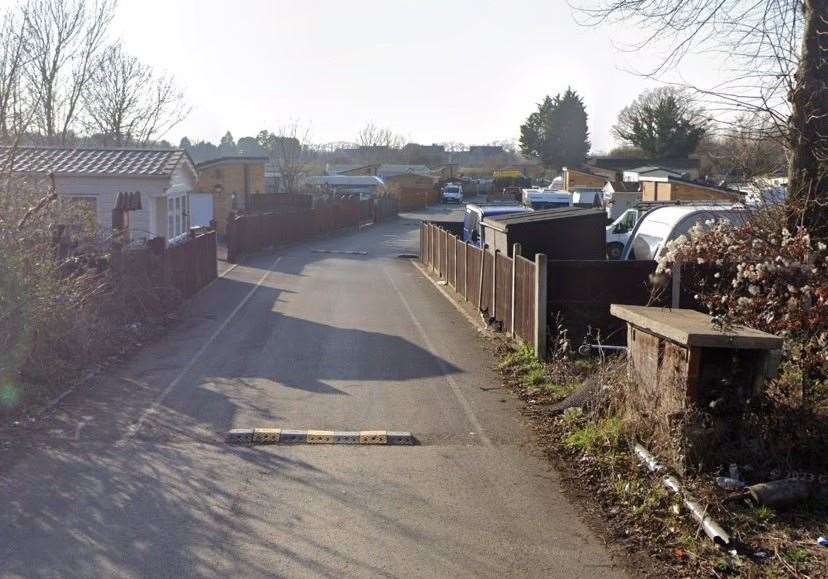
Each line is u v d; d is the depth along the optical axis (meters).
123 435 8.51
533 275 12.78
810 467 6.99
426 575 5.59
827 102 10.12
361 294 22.08
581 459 7.97
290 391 10.70
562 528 6.44
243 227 32.75
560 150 103.62
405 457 8.12
